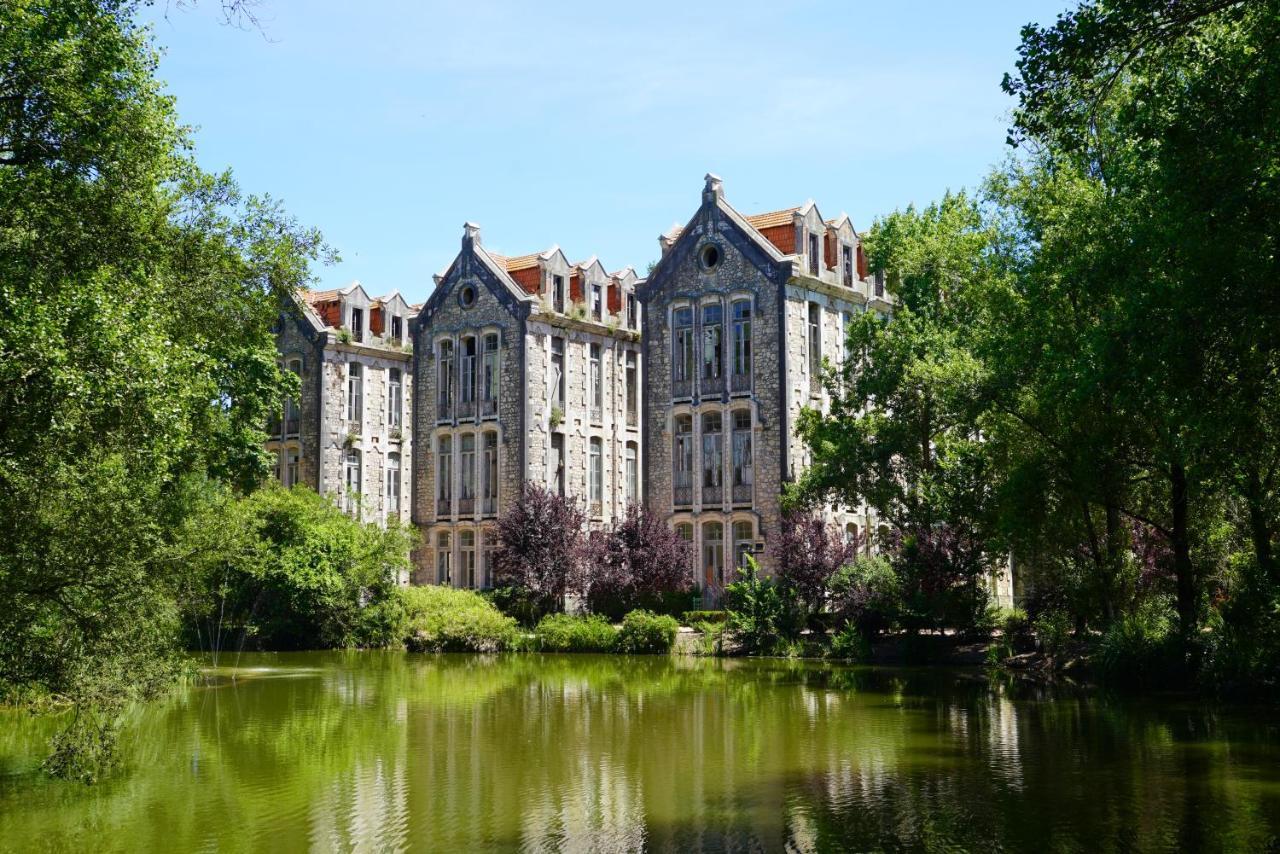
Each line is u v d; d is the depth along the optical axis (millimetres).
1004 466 33969
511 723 23812
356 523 49125
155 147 21172
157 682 21328
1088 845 13625
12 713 24812
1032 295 29750
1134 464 29641
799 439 48125
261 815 15734
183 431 17797
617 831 14703
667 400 51125
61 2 19125
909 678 32469
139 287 18703
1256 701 25484
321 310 63312
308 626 46656
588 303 56094
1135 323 19422
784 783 17469
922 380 38906
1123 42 16844
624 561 46875
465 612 45438
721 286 49969
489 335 55031
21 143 19734
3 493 15898
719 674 34312
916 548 38625
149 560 19250
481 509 54500
